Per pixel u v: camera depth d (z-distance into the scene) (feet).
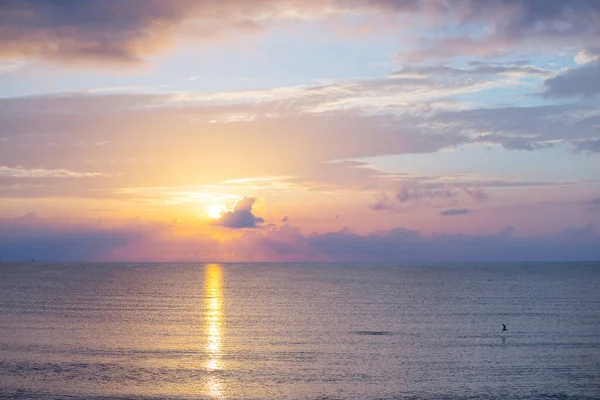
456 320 361.10
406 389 197.98
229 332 308.40
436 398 188.24
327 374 216.33
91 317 363.97
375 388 199.00
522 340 286.87
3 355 240.32
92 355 243.40
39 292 558.15
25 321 341.41
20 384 197.98
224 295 548.31
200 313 391.65
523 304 462.60
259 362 233.96
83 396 185.88
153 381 203.82
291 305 453.58
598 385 202.69
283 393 192.54
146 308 419.33
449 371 221.46
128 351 252.83
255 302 476.95
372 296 542.16
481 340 287.07
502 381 207.62
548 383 205.05
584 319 366.02
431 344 275.59
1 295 518.37
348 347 266.98
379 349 262.47
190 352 252.21
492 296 542.57
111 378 206.59
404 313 399.44
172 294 554.46
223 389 195.83
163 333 302.66
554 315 386.73
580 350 260.83
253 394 191.01
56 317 361.92
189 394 189.98
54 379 204.54
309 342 279.28
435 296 542.57
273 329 319.88
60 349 255.09
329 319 363.97
